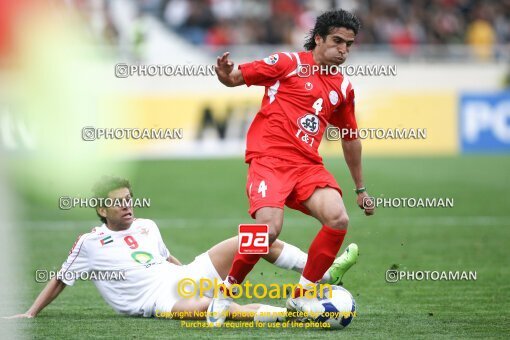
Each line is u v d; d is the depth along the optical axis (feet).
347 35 71.56
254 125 73.00
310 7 263.08
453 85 228.84
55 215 147.02
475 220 140.46
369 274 96.99
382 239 122.83
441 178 185.47
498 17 275.59
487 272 98.32
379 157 218.79
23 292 86.48
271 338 64.75
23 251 114.01
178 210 151.74
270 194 69.15
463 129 228.63
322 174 70.64
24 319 72.79
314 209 69.10
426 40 268.00
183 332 67.00
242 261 68.39
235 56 234.99
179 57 221.05
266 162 70.79
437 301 81.97
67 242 122.11
